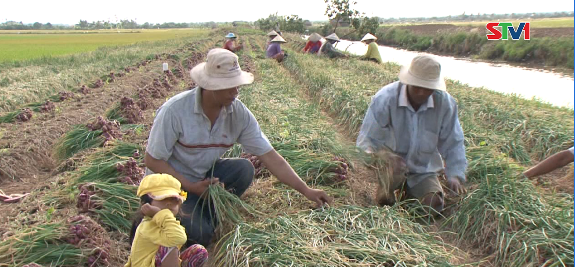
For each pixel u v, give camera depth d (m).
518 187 4.49
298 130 6.76
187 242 3.80
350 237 3.66
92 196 4.37
